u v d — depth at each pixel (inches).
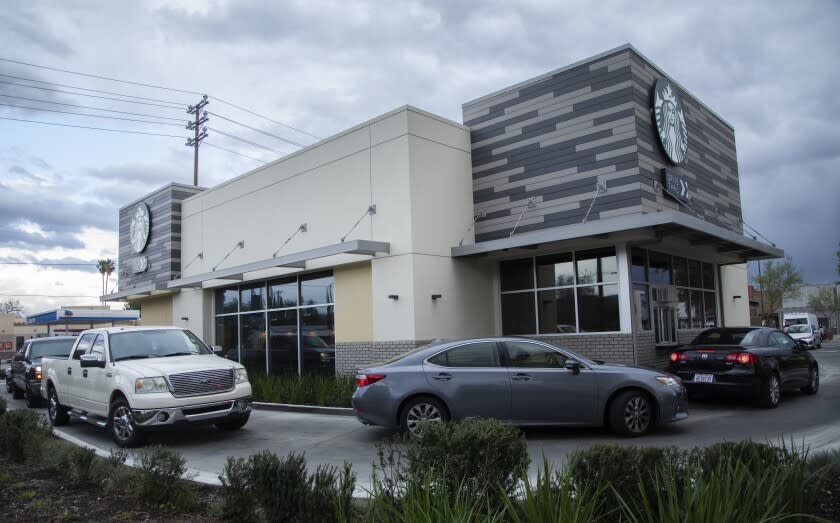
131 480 241.6
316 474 190.7
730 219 746.8
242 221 788.0
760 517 139.4
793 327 1515.7
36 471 287.7
